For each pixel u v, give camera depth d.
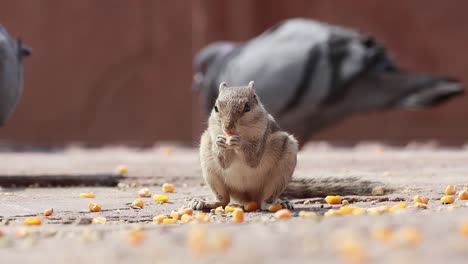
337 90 16.62
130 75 33.94
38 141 33.38
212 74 16.98
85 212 8.39
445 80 17.28
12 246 5.65
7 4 33.66
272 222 6.43
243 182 8.26
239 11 33.00
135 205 8.82
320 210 8.23
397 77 17.05
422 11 31.84
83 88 33.84
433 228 5.50
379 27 32.16
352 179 9.56
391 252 4.75
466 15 31.56
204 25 33.03
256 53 16.59
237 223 6.57
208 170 8.37
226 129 7.93
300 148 17.27
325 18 32.59
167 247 5.23
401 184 9.88
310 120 16.88
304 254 4.80
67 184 11.73
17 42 11.15
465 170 12.29
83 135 33.62
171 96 33.72
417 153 17.48
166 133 33.62
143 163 15.03
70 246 5.54
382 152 18.45
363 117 31.84
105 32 34.06
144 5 33.97
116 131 33.69
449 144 29.86
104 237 5.93
